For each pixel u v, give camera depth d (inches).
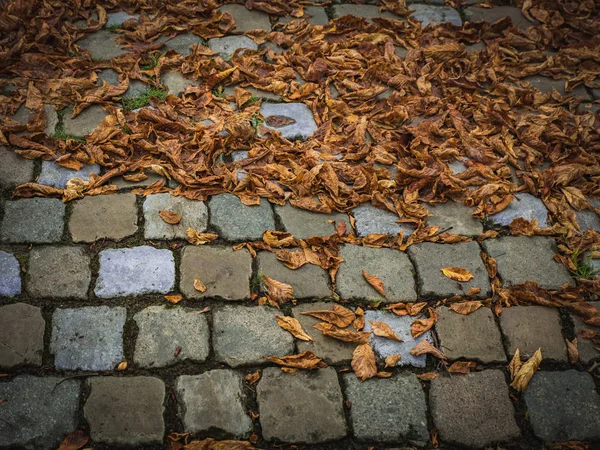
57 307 43.4
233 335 43.3
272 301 44.7
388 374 42.6
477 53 61.7
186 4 62.4
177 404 40.9
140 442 39.7
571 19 66.2
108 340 42.5
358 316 44.6
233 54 58.4
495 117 55.4
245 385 41.8
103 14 60.9
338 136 53.6
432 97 56.9
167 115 53.0
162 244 46.6
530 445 41.2
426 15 66.1
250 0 63.6
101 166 50.1
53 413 40.1
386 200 50.1
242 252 46.7
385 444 40.6
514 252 48.4
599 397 42.8
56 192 48.1
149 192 48.8
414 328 44.1
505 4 68.3
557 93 59.1
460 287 46.4
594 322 45.3
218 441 39.7
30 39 57.6
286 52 60.0
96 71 56.7
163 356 42.3
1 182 48.5
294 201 49.3
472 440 41.0
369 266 46.8
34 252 45.4
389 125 55.1
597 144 55.2
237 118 53.5
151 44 58.9
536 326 45.2
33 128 51.2
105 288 44.4
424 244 48.3
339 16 64.6
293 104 56.4
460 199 50.9
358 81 58.4
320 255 46.9
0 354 41.5
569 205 51.4
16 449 39.1
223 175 49.6
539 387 42.9
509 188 51.6
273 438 40.3
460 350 43.9
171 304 44.2
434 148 53.6
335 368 42.8
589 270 48.0
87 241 46.2
